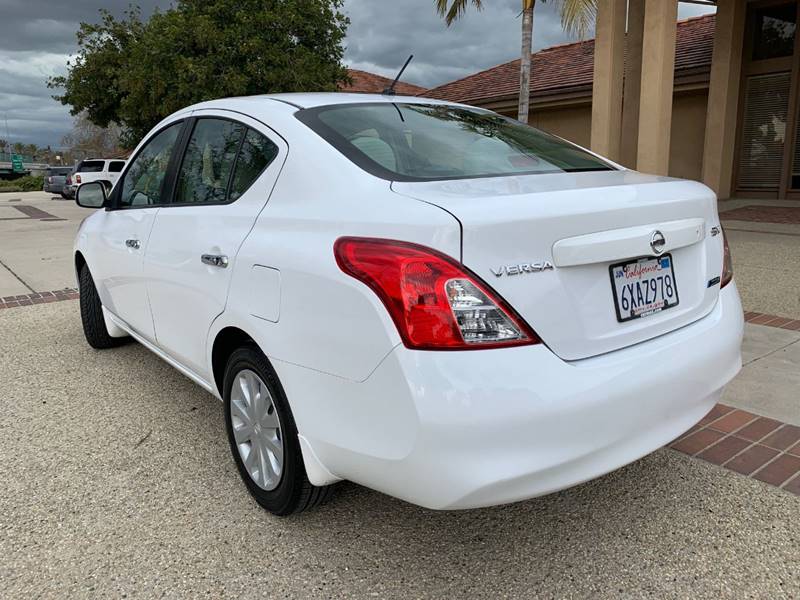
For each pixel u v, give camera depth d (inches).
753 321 199.2
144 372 171.8
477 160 99.5
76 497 110.7
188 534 99.7
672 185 96.3
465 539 97.7
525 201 77.4
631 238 82.9
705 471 114.5
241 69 557.0
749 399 141.9
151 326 135.0
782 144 548.4
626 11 456.4
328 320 80.9
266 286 91.4
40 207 911.7
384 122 105.8
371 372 76.2
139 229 135.4
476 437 71.4
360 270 77.1
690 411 90.9
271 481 100.1
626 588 86.4
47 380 167.0
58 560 93.9
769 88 549.0
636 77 509.7
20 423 140.9
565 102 624.1
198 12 565.6
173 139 135.9
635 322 85.0
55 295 273.6
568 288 78.0
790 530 97.7
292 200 94.1
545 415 73.2
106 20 803.4
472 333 72.0
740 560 91.3
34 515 105.4
